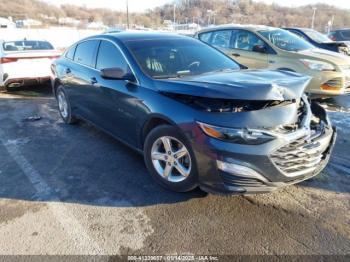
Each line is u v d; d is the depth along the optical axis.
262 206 3.02
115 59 4.01
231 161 2.63
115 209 3.00
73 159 4.09
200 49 4.22
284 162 2.70
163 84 3.22
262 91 2.67
